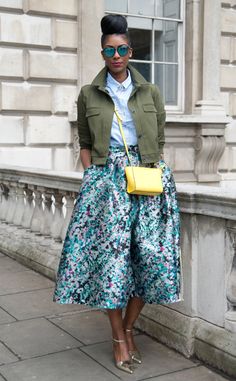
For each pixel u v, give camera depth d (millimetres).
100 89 3303
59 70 8719
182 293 3709
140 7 9891
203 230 3539
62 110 8805
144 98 3355
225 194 3270
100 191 3293
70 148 8930
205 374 3369
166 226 3314
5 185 6797
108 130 3305
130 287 3318
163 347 3775
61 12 8648
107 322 4273
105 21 3289
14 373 3389
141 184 3205
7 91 8359
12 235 6520
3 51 8281
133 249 3326
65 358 3605
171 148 9812
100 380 3295
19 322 4270
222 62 10344
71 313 4477
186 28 10164
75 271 3311
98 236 3266
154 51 10102
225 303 3400
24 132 8555
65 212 5551
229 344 3336
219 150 10094
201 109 9930
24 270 5793
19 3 8305
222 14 10234
